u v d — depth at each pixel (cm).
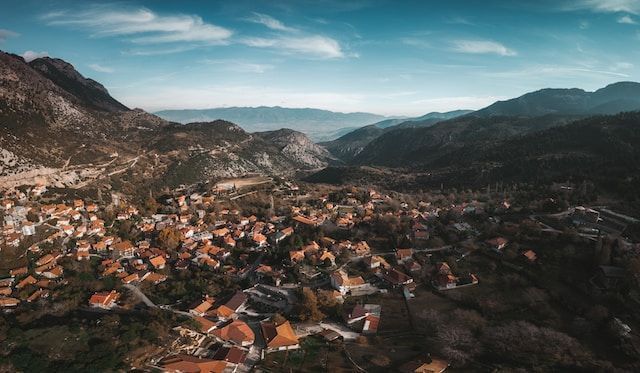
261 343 11281
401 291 14025
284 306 13538
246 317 12850
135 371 9544
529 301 12219
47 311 12569
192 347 10888
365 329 11788
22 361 9600
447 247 16775
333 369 10019
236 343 11150
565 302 11969
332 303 13062
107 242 18838
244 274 16288
